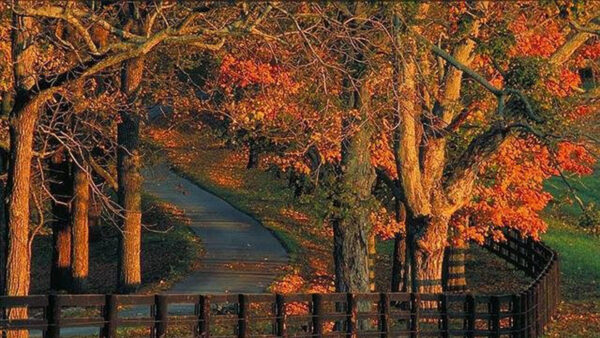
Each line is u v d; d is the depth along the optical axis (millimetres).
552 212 106500
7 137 46656
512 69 45781
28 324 28438
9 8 33094
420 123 49625
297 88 44406
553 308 59781
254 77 46281
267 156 49312
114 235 98562
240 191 112625
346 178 45312
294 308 59219
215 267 77625
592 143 59625
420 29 48125
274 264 79812
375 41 39000
